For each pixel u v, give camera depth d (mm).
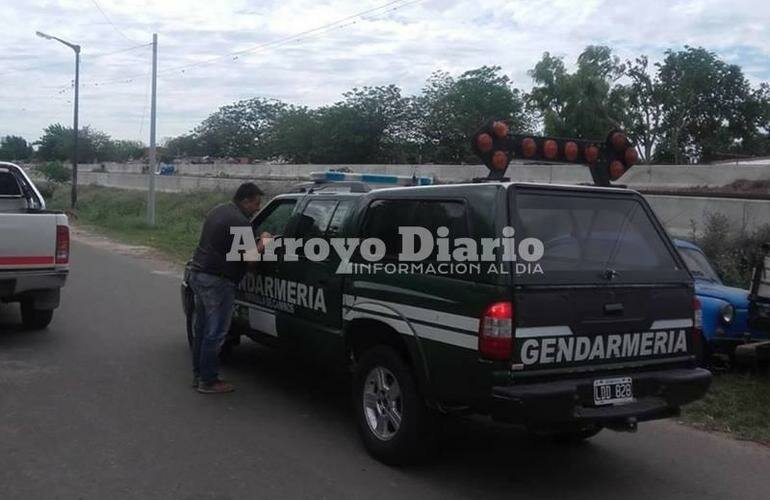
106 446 5043
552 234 4480
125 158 87875
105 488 4371
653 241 4934
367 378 5113
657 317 4715
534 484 4742
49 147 82562
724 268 10875
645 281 4680
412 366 4812
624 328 4562
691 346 4906
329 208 5812
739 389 6938
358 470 4824
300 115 54875
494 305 4191
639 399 4582
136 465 4734
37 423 5445
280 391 6531
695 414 6340
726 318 7383
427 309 4598
